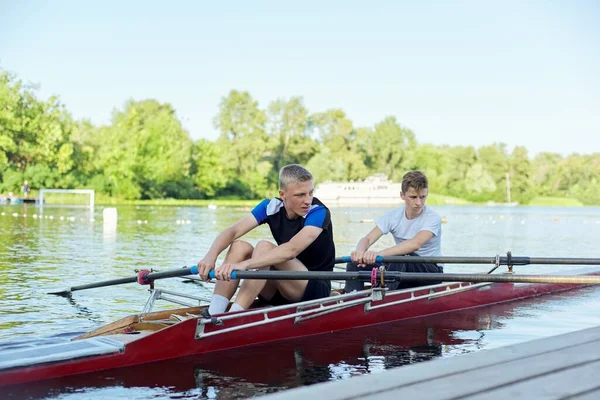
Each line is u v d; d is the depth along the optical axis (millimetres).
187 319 4535
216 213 39094
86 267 10352
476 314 6531
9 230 18906
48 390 3723
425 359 4699
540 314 6582
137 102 85188
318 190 82750
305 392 2080
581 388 2164
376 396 2053
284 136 90688
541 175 96875
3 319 6078
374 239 6609
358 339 5301
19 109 59938
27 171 59500
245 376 4145
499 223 32344
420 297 6262
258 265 4875
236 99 88375
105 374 4059
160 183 71312
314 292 5332
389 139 93062
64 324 5902
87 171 67875
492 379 2238
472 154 95188
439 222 6473
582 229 26312
